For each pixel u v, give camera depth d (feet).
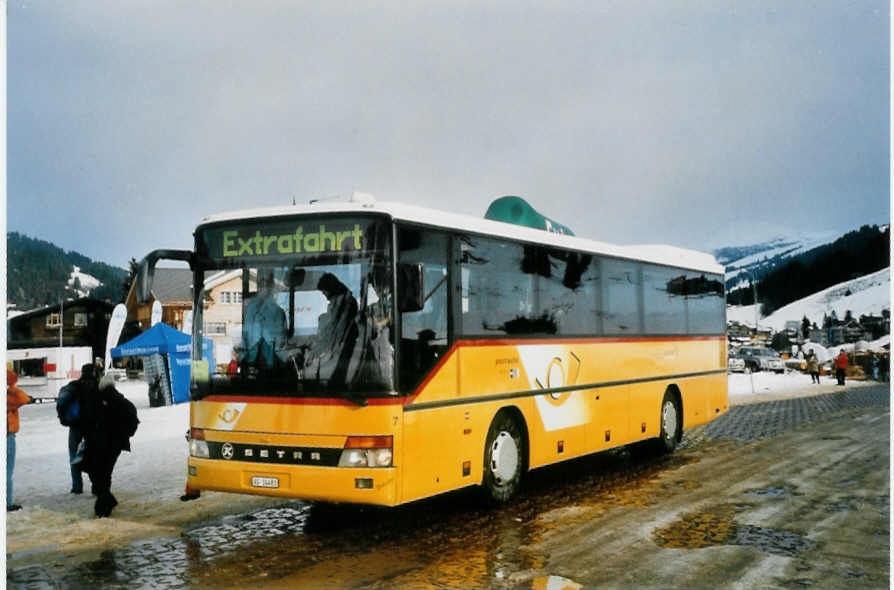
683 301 48.03
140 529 28.27
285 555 24.62
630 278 41.88
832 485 35.35
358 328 25.91
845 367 126.41
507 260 32.07
